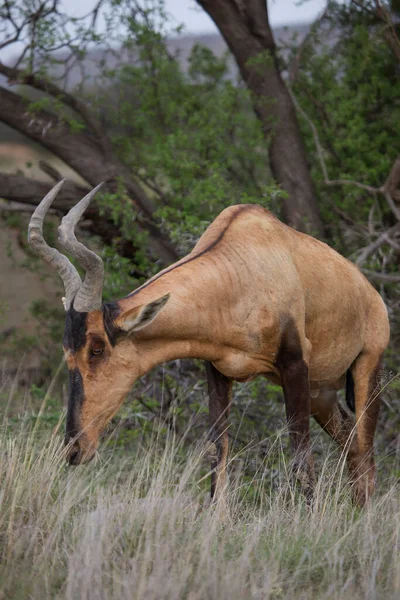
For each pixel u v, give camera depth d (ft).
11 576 32.86
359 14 83.66
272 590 31.53
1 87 79.46
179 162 73.72
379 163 79.10
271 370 45.55
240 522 40.29
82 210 41.09
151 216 76.79
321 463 52.90
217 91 82.74
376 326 52.08
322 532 37.96
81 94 82.64
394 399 60.49
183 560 33.42
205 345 43.14
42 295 104.68
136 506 38.32
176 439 58.13
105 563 33.55
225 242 44.57
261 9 80.43
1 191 76.02
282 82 80.12
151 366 42.22
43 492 40.57
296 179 77.00
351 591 32.40
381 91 82.07
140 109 82.74
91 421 40.55
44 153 169.68
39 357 86.33
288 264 45.39
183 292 41.96
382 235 69.00
